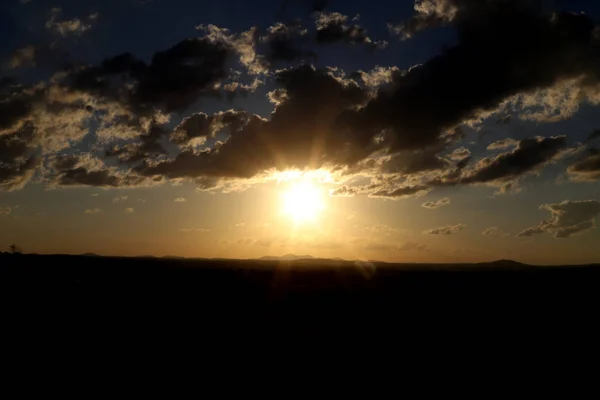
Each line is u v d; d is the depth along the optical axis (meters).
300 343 36.84
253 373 27.91
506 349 35.66
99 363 28.88
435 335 40.97
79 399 22.20
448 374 28.42
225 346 35.06
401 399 23.81
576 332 42.97
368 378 27.42
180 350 33.25
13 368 26.95
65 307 51.84
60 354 30.67
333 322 47.38
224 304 61.97
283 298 72.81
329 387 25.50
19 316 44.94
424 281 118.94
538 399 24.12
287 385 25.73
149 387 24.45
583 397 24.62
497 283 106.81
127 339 36.16
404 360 31.91
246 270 141.00
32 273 94.69
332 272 152.12
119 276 99.19
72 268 113.19
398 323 46.97
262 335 39.53
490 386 26.20
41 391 23.14
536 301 67.94
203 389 24.48
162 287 81.88
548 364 31.16
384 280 123.94
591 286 95.88
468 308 59.56
